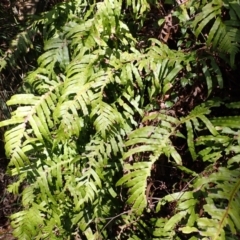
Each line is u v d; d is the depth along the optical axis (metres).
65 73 2.16
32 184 2.19
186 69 2.07
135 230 2.18
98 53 2.04
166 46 2.02
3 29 2.98
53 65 2.23
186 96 2.11
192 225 1.64
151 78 2.05
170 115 2.07
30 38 2.79
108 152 2.09
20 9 3.21
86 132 2.16
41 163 2.17
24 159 2.00
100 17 1.99
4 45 2.95
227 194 1.61
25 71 2.90
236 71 2.12
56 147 2.13
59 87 2.12
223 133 1.86
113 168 2.17
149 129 1.92
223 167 1.72
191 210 1.68
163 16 2.22
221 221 1.54
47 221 2.25
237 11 1.90
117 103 2.13
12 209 3.02
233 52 1.88
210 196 1.61
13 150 1.99
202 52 2.02
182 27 2.10
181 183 2.14
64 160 2.17
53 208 2.21
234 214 1.57
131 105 2.17
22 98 2.03
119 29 2.06
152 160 1.85
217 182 1.69
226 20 2.00
